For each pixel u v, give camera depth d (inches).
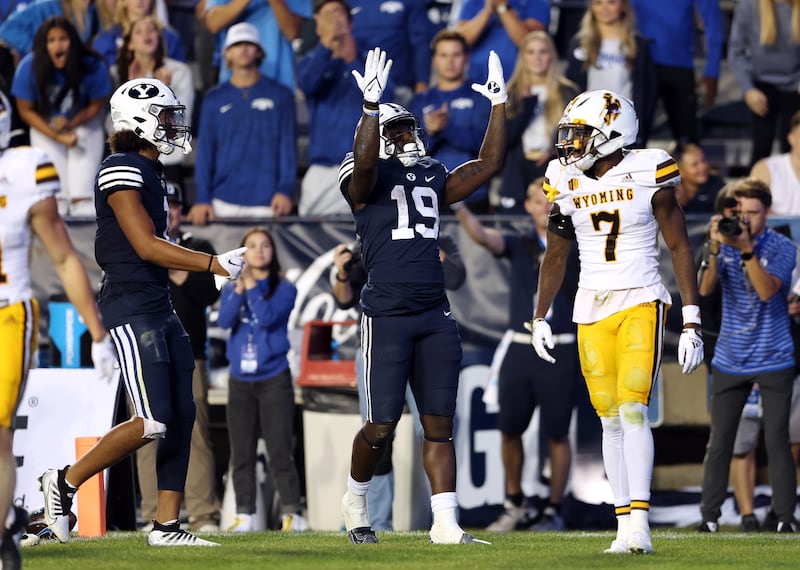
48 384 879.1
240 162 1217.4
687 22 1339.8
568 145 652.1
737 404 960.9
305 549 633.0
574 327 1044.5
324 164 1240.8
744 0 1342.3
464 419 1072.8
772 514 999.0
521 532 911.7
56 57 1205.1
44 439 869.2
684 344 651.5
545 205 1058.1
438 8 1428.4
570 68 1288.1
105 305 646.5
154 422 637.3
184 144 657.6
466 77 1331.2
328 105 1242.6
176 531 662.5
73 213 1214.9
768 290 924.0
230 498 1042.7
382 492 968.3
